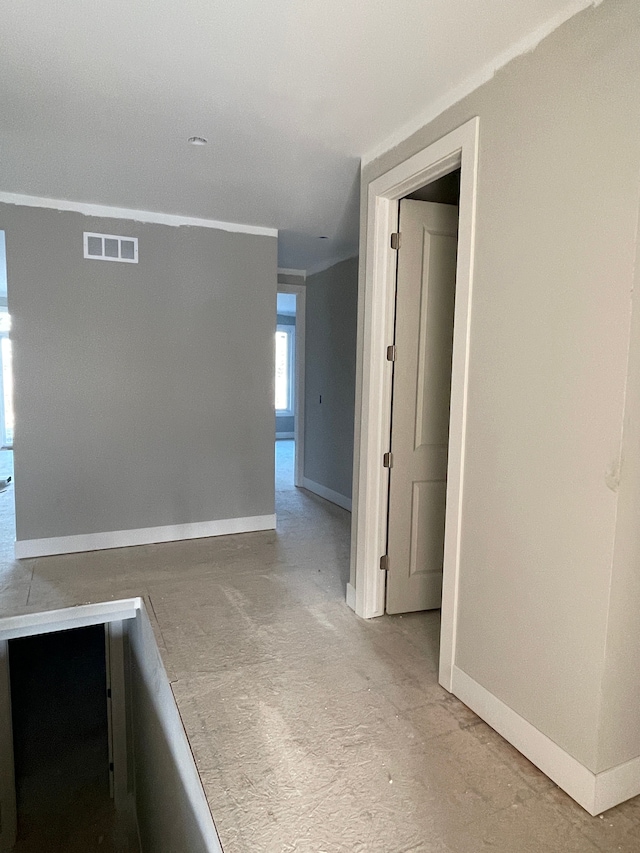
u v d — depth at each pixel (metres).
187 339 3.90
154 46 1.81
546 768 1.72
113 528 3.80
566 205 1.58
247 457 4.19
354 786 1.67
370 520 2.75
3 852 3.39
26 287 3.43
